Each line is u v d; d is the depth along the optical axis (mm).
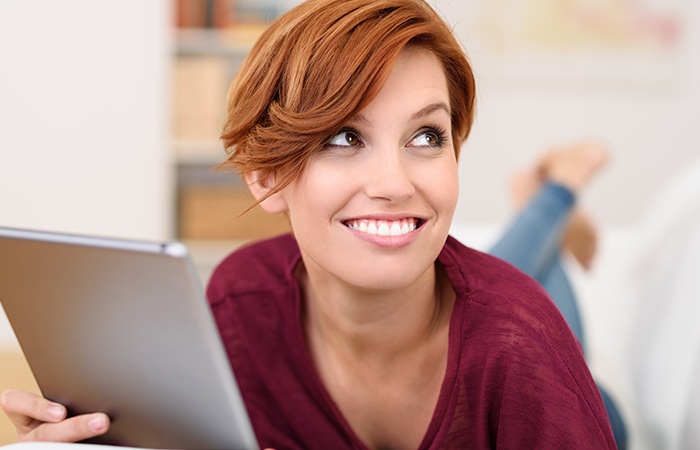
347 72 923
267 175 1021
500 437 1079
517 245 1975
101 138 3436
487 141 4219
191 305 812
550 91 4184
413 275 977
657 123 4203
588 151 2209
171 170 3559
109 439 1021
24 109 3393
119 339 896
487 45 4141
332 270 995
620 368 2135
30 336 969
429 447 1130
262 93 993
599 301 2322
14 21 3359
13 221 3414
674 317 1887
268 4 3648
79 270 853
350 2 962
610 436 1044
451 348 1089
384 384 1159
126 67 3428
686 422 1633
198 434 935
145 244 794
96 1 3391
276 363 1202
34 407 1021
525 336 1039
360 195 956
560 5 4125
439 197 968
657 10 4133
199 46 3611
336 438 1203
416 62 965
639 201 4250
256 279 1226
